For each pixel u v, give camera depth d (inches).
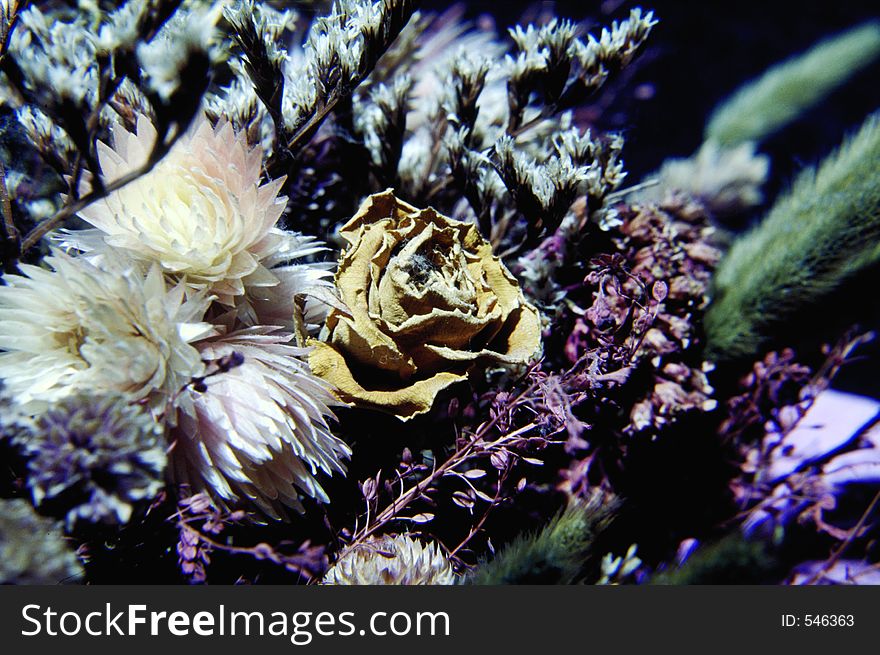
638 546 6.6
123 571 5.3
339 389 5.4
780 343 7.4
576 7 16.7
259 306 5.7
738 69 17.9
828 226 7.1
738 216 10.4
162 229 5.3
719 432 7.1
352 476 6.1
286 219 6.9
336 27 6.1
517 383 6.2
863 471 7.8
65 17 6.9
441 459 6.2
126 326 5.1
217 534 5.4
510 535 6.3
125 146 5.5
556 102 6.9
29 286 5.2
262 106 6.5
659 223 7.0
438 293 5.2
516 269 7.0
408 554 5.6
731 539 5.2
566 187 6.2
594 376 5.9
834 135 17.3
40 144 5.6
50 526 4.8
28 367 5.1
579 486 6.4
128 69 4.8
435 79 8.8
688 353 6.9
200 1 6.5
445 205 7.3
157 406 5.1
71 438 4.6
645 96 14.6
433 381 5.4
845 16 19.3
